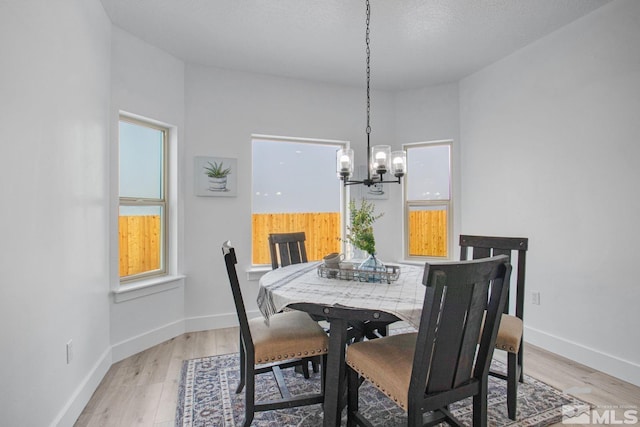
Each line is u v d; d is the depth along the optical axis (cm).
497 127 309
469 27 252
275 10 230
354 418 155
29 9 137
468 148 342
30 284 136
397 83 358
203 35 262
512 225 295
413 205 380
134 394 199
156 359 248
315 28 253
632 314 211
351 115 364
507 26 250
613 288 221
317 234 369
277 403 163
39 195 143
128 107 257
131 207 273
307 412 182
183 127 304
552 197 261
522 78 284
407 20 242
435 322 113
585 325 237
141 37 265
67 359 167
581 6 226
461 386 129
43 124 147
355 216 213
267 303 167
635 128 209
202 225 312
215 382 213
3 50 120
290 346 164
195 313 309
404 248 381
